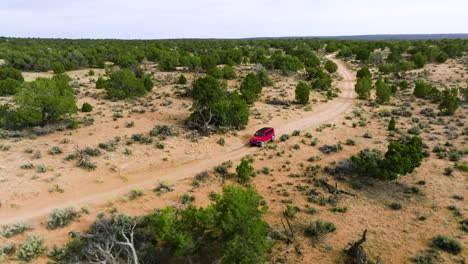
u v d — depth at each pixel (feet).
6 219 63.46
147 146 107.55
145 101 175.94
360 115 152.76
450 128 124.47
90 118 134.72
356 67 322.75
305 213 67.82
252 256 44.34
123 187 80.23
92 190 77.66
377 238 58.13
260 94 199.82
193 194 77.10
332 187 77.61
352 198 73.87
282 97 193.47
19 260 51.96
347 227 62.18
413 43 498.28
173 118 142.82
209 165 95.81
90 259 46.78
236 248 43.98
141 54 349.20
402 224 62.44
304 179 84.94
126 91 183.11
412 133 120.06
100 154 97.71
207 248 55.83
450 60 321.73
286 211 67.77
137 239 57.47
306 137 120.57
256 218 48.47
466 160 91.81
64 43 603.67
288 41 654.12
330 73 287.28
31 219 64.08
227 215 46.29
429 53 319.27
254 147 111.96
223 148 110.22
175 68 294.05
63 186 78.07
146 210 69.31
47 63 279.28
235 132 126.00
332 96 202.59
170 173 89.76
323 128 131.85
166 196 76.07
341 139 117.19
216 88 133.80
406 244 56.03
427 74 257.75
